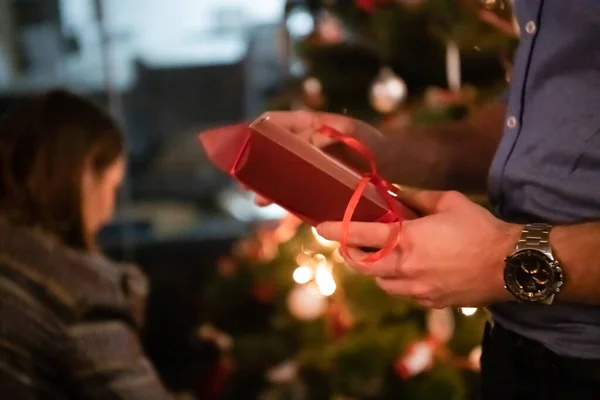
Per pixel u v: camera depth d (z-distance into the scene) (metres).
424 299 1.14
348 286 1.88
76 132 1.64
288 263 2.22
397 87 1.90
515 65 1.21
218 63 3.86
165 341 3.15
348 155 1.33
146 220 3.80
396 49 1.97
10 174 1.64
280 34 2.38
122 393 1.57
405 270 1.12
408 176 1.35
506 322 1.21
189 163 4.03
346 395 1.92
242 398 2.41
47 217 1.64
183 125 3.99
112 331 1.59
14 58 3.57
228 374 2.45
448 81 2.01
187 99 3.92
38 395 1.55
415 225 1.13
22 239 1.59
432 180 1.36
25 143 1.64
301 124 1.32
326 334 2.03
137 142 3.95
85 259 1.61
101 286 1.60
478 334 1.82
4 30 3.53
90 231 1.69
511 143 1.20
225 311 2.53
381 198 1.18
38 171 1.62
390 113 1.97
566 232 1.09
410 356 1.79
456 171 1.36
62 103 1.66
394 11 1.89
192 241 3.69
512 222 1.21
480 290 1.11
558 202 1.16
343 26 2.12
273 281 2.25
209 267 3.47
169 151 4.01
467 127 1.37
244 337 2.30
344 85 2.12
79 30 3.57
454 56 1.84
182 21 3.76
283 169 1.19
